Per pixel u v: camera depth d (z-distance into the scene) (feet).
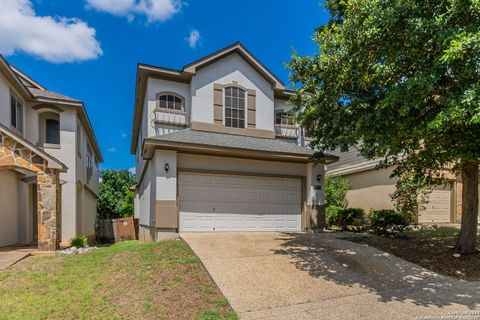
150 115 44.45
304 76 29.35
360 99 24.27
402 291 20.68
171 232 35.29
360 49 22.08
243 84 47.52
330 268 24.76
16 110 43.09
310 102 31.07
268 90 49.03
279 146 43.34
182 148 36.09
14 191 41.22
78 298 18.92
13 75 39.04
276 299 18.72
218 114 45.27
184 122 46.11
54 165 33.50
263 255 27.40
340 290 20.51
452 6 18.26
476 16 18.69
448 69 19.58
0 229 37.35
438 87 20.75
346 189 60.64
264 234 37.52
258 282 21.22
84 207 57.31
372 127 22.70
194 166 37.99
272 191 42.34
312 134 32.76
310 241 34.12
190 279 21.16
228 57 47.26
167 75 45.09
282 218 42.52
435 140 23.45
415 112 21.80
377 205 56.18
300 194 44.09
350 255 28.50
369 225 45.91
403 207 42.45
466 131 22.47
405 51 21.02
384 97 21.62
